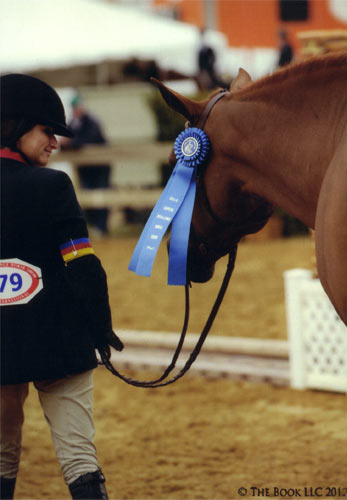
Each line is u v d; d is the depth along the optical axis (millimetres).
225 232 5223
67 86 22812
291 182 4777
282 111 4809
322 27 24328
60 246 4492
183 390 9438
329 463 7020
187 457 7383
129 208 21562
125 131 22531
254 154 4891
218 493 6500
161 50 21828
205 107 5125
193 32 22672
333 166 4387
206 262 5395
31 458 7496
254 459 7230
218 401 8984
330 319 8938
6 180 4539
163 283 15078
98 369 10422
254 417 8398
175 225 4980
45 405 4703
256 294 13555
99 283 4492
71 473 4598
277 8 24531
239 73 5461
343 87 4613
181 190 5055
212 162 5070
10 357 4469
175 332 11562
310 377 9109
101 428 8305
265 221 5305
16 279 4504
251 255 17234
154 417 8578
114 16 22625
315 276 9086
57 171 4562
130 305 13430
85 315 4668
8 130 4613
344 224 4223
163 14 26812
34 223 4480
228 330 11492
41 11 22281
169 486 6691
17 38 21750
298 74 4766
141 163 22109
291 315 9141
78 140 20578
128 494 6555
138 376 10000
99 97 22672
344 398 8836
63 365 4516
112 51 21484
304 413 8406
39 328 4492
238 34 24969
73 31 21953
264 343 9883
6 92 4602
